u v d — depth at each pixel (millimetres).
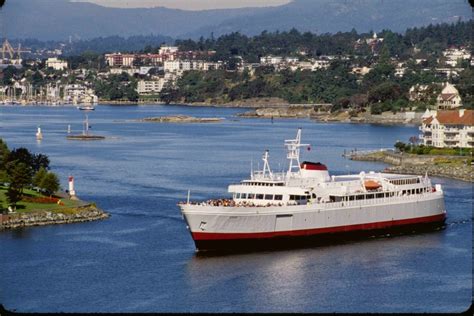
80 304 196375
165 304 198375
